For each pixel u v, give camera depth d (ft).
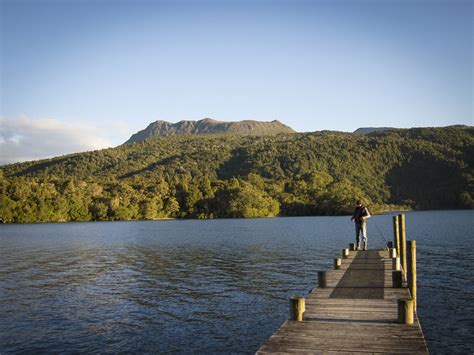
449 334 61.93
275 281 100.58
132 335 62.85
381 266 76.33
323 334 38.81
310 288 92.38
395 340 37.11
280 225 369.50
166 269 123.44
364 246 101.45
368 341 36.96
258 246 185.47
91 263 141.18
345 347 35.70
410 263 56.49
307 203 567.18
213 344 59.06
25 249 194.39
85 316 72.90
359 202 102.63
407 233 242.78
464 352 55.52
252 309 75.87
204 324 67.56
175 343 59.52
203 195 561.43
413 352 34.55
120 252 175.01
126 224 448.65
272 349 35.42
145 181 612.29
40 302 83.35
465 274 104.68
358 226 102.37
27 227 411.34
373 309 46.85
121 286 98.68
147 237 258.16
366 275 67.67
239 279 104.12
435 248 162.61
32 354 55.77
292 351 34.94
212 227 359.66
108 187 560.61
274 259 139.33
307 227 332.19
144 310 76.13
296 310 42.80
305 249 169.17
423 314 71.56
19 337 62.28
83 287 98.27
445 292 86.12
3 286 100.68
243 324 67.41
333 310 46.73
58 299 85.81
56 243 226.17
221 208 540.52
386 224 368.68
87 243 222.48
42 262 145.69
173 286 97.25
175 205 549.54
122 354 55.72
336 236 237.04
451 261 126.52
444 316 70.13
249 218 542.16
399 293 54.44
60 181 554.87
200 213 545.44
